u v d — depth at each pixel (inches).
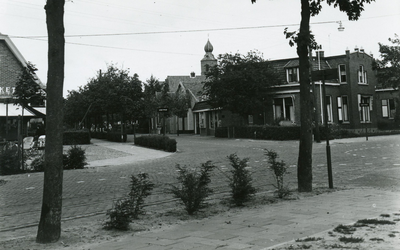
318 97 1445.6
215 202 347.3
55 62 235.6
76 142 1305.4
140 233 243.8
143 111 1508.4
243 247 199.6
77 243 224.5
